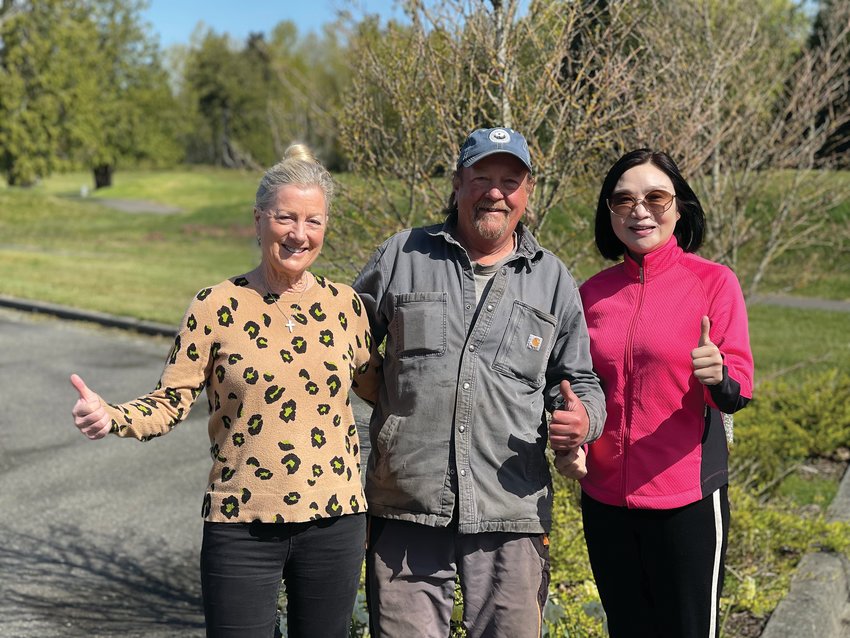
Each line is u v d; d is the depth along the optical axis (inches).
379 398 101.3
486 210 96.0
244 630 89.0
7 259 748.6
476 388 95.3
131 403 86.7
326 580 91.6
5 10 1493.6
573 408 91.5
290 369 90.0
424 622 98.1
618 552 101.7
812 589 151.1
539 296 98.3
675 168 102.7
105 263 746.2
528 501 96.8
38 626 149.6
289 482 88.7
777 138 217.5
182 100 2677.2
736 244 209.8
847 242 495.8
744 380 93.6
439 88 144.5
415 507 96.1
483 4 143.3
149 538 191.2
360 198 159.5
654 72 167.8
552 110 148.7
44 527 196.2
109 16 1948.8
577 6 144.5
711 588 98.3
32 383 332.5
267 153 2410.2
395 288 99.2
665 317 99.1
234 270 701.3
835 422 239.5
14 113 1510.8
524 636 97.0
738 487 176.9
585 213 170.6
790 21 270.4
